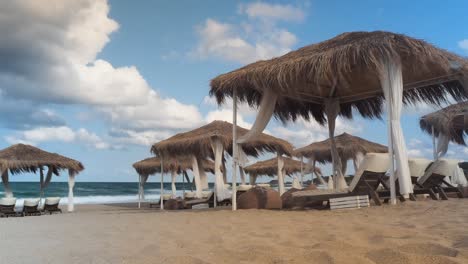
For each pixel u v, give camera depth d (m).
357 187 6.62
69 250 2.74
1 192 38.38
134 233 3.72
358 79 8.27
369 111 9.99
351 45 6.09
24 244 3.17
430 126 12.81
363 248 2.25
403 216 4.37
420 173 7.05
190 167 22.11
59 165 15.18
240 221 4.64
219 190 12.39
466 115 12.01
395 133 6.20
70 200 14.88
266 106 7.60
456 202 6.19
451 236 2.65
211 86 7.89
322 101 9.84
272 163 23.44
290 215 5.40
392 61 6.18
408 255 1.88
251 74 7.05
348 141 14.85
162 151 14.44
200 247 2.65
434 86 8.45
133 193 43.41
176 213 6.72
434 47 6.25
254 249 2.38
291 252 2.25
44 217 7.20
